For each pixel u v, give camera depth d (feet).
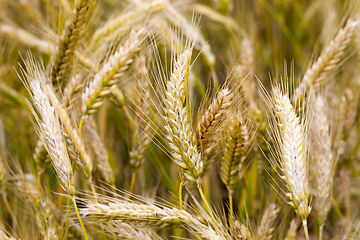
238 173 2.29
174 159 2.16
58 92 2.43
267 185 2.50
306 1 3.67
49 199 2.45
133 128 2.53
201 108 2.22
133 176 2.51
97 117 2.75
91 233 2.48
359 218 2.59
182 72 2.14
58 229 2.31
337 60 2.43
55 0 2.56
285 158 2.16
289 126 2.17
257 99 2.52
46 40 2.75
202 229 2.16
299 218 2.39
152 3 2.50
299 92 2.37
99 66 2.44
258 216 2.53
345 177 2.59
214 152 2.34
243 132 2.23
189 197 2.59
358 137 2.67
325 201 2.32
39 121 2.22
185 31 2.54
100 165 2.45
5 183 2.52
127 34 2.45
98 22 2.73
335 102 2.62
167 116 2.15
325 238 2.60
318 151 2.34
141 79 2.43
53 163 2.20
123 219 2.19
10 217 2.66
